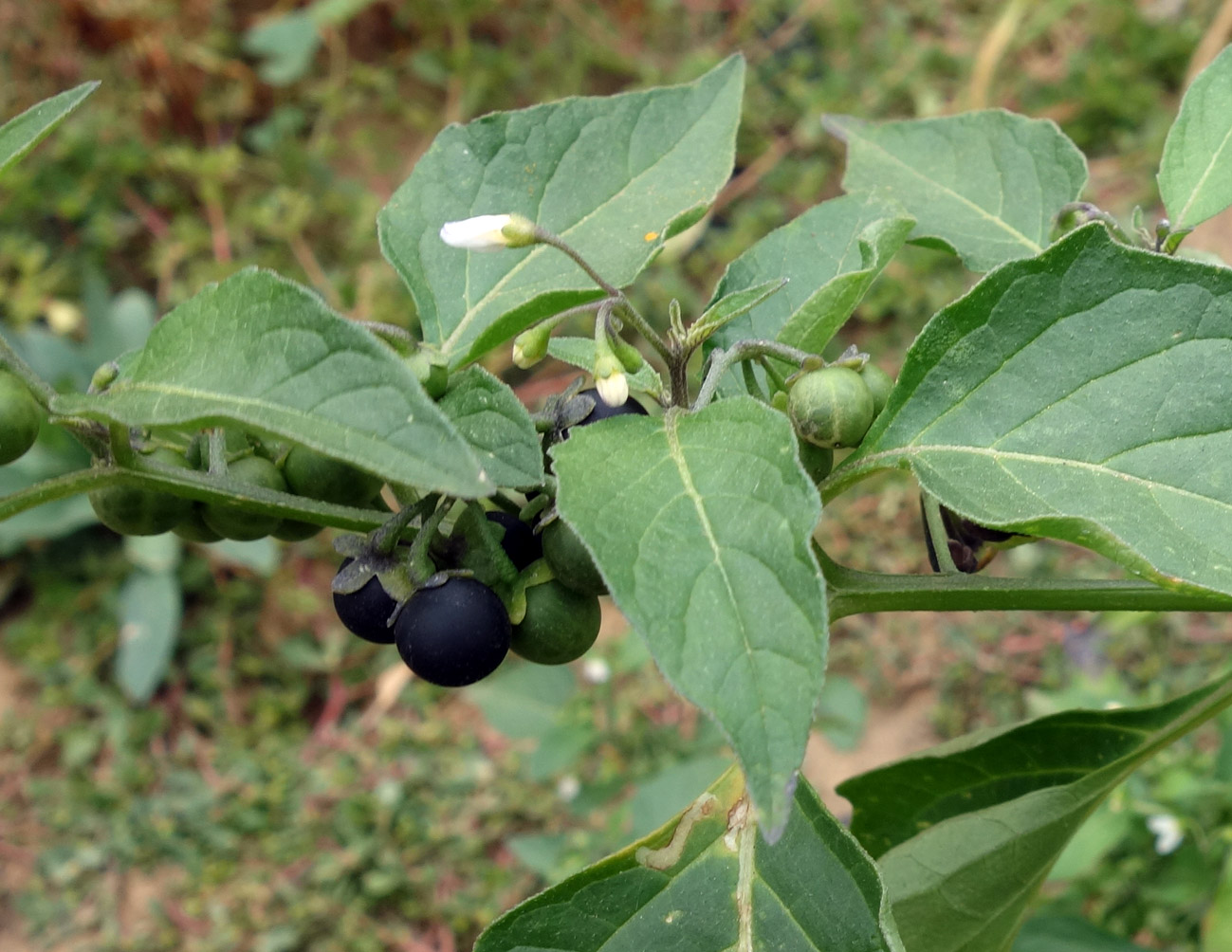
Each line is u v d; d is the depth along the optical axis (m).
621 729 0.38
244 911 0.38
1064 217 0.13
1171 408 0.11
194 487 0.12
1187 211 0.13
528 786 0.39
